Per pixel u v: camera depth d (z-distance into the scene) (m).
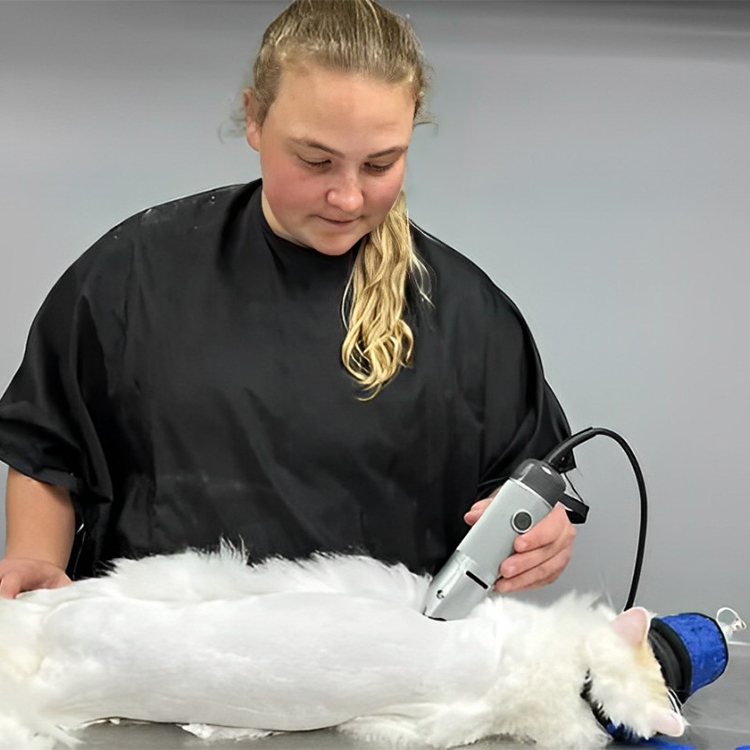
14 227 1.48
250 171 1.47
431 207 1.48
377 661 0.83
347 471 1.07
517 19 1.44
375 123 0.90
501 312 1.13
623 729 0.83
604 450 1.48
